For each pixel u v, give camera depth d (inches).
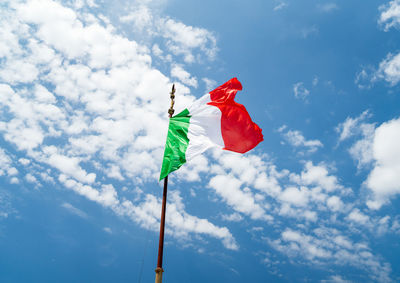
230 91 762.2
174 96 755.4
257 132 726.5
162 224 555.5
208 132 706.8
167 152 657.6
